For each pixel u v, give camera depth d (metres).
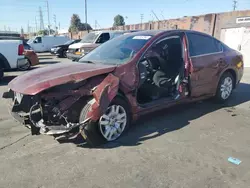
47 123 3.36
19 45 9.15
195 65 4.69
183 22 19.50
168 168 3.04
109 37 14.15
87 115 3.29
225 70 5.43
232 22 14.55
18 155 3.37
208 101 5.85
